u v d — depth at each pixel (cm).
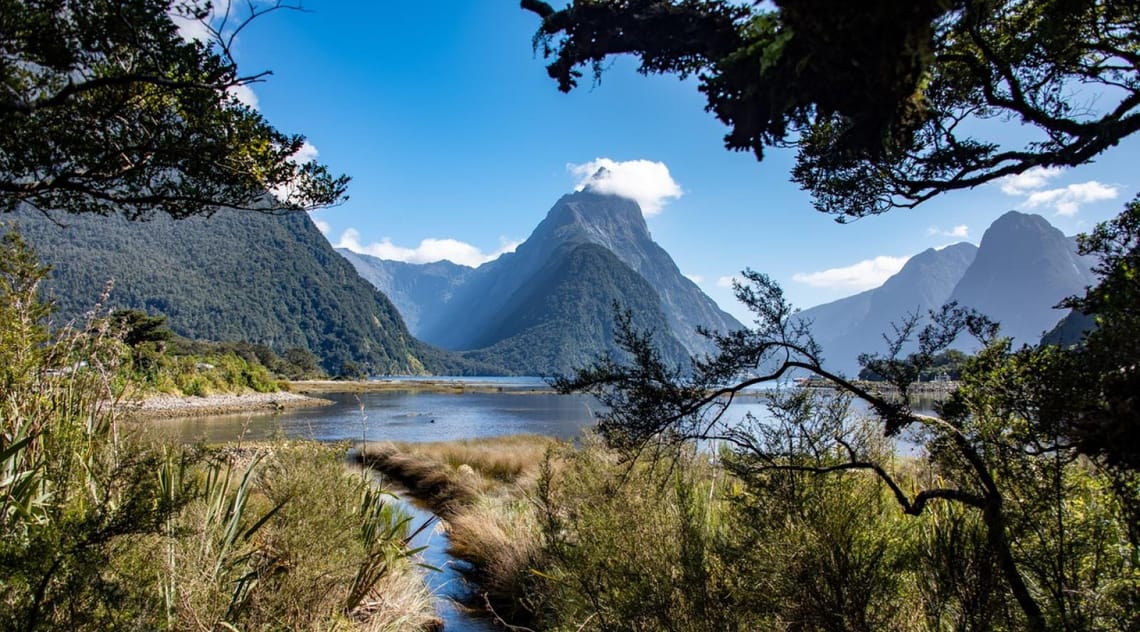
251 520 384
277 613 321
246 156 217
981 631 172
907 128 112
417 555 695
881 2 89
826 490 221
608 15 143
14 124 178
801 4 93
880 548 215
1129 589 143
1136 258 133
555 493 411
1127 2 156
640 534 281
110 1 175
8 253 271
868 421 238
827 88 107
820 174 190
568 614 346
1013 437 150
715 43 130
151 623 216
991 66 178
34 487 230
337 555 363
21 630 164
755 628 228
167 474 298
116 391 326
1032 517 155
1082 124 133
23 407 261
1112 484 139
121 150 198
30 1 171
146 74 182
